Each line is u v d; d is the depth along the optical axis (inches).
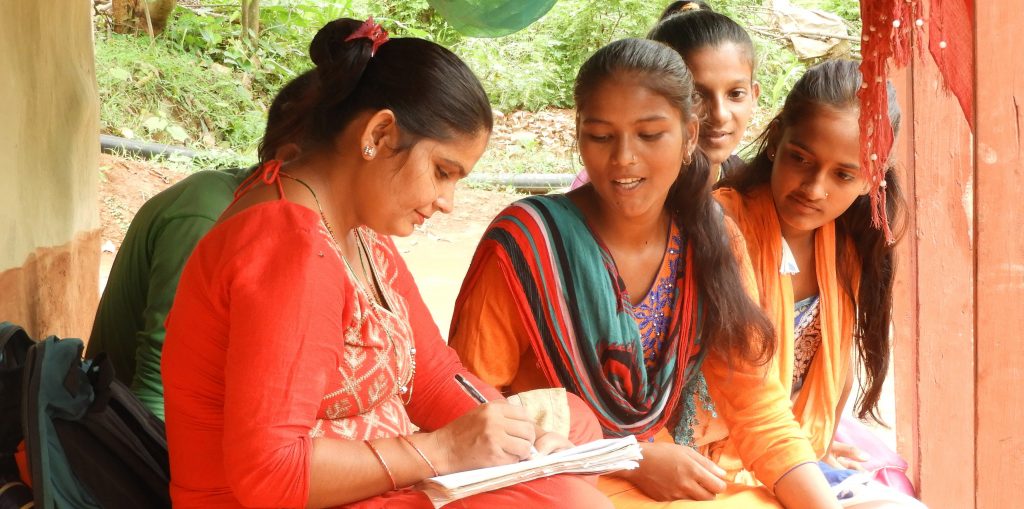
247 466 68.6
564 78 414.9
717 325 103.0
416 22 421.7
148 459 79.9
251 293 69.4
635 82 94.3
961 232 115.6
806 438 105.5
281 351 68.8
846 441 125.7
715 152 122.3
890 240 90.5
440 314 220.4
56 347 76.4
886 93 83.1
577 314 101.2
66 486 75.6
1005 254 87.7
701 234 102.6
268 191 75.0
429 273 250.4
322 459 72.4
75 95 132.7
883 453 123.9
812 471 101.7
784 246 111.5
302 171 76.2
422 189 75.1
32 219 115.0
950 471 120.4
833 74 105.9
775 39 416.8
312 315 70.2
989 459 91.0
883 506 104.3
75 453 76.4
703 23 121.3
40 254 117.4
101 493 77.1
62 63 129.2
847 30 424.5
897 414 127.8
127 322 107.0
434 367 92.8
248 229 71.7
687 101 96.7
